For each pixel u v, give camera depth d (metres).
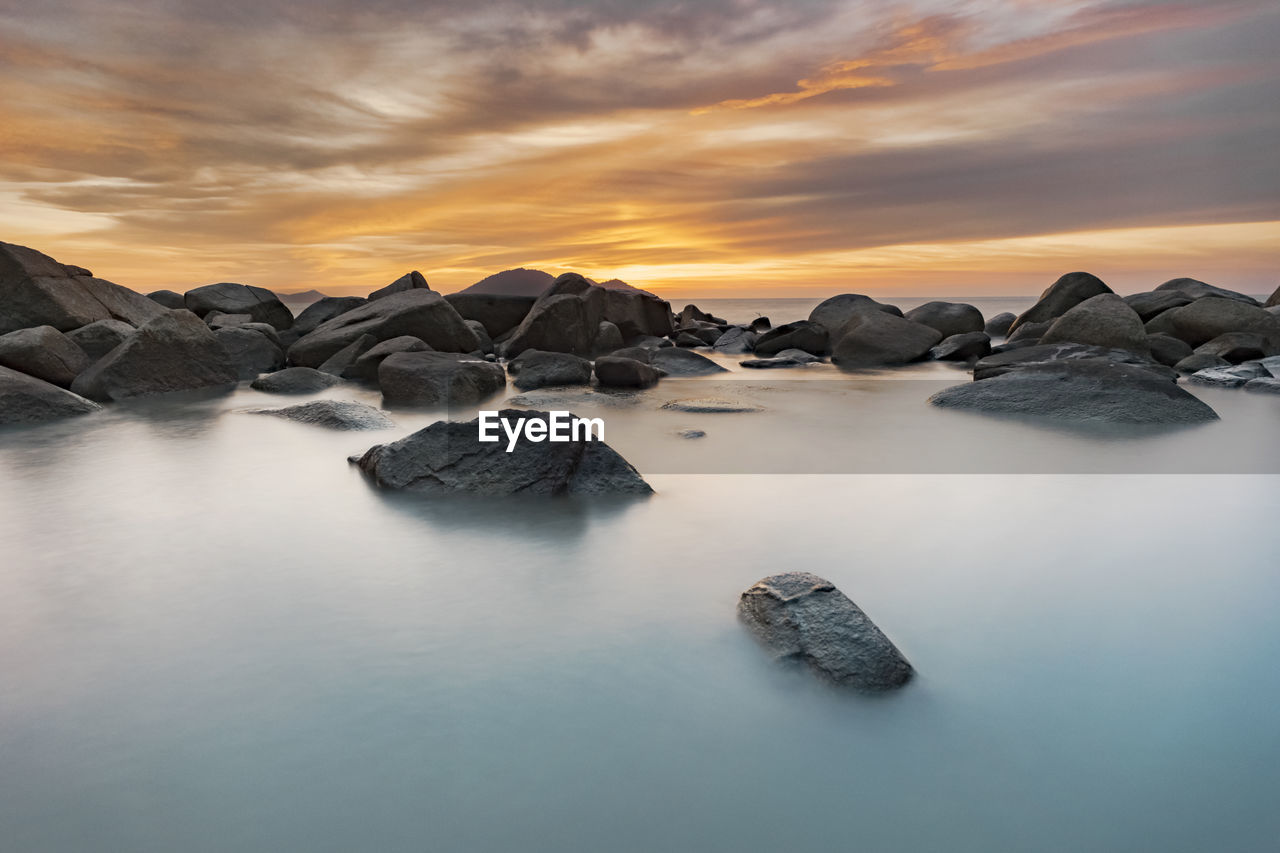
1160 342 12.05
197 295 14.94
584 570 3.11
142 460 5.22
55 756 1.87
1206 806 1.71
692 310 24.67
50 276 10.24
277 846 1.57
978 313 16.88
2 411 6.66
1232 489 4.47
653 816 1.67
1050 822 1.67
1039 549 3.39
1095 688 2.21
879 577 3.04
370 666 2.31
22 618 2.66
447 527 3.70
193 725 2.00
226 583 2.98
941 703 2.12
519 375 10.02
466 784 1.77
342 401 6.88
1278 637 2.52
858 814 1.69
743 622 2.60
